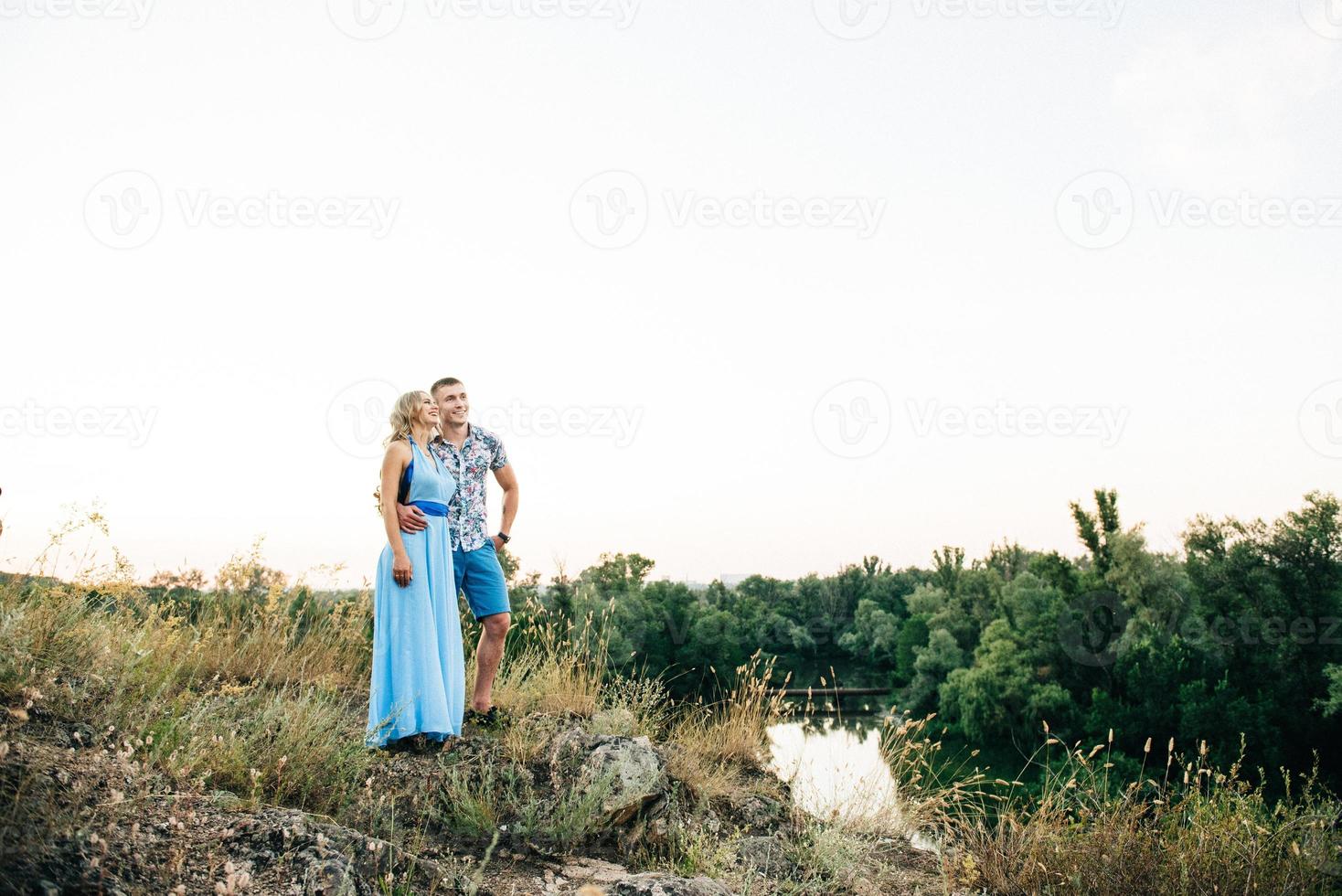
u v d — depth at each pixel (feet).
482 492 16.42
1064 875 13.33
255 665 18.54
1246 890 12.76
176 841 9.16
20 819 8.08
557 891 11.23
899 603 323.98
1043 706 140.46
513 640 21.71
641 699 19.48
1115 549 148.56
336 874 9.29
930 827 16.14
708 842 13.79
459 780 13.51
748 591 323.37
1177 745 103.40
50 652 13.07
